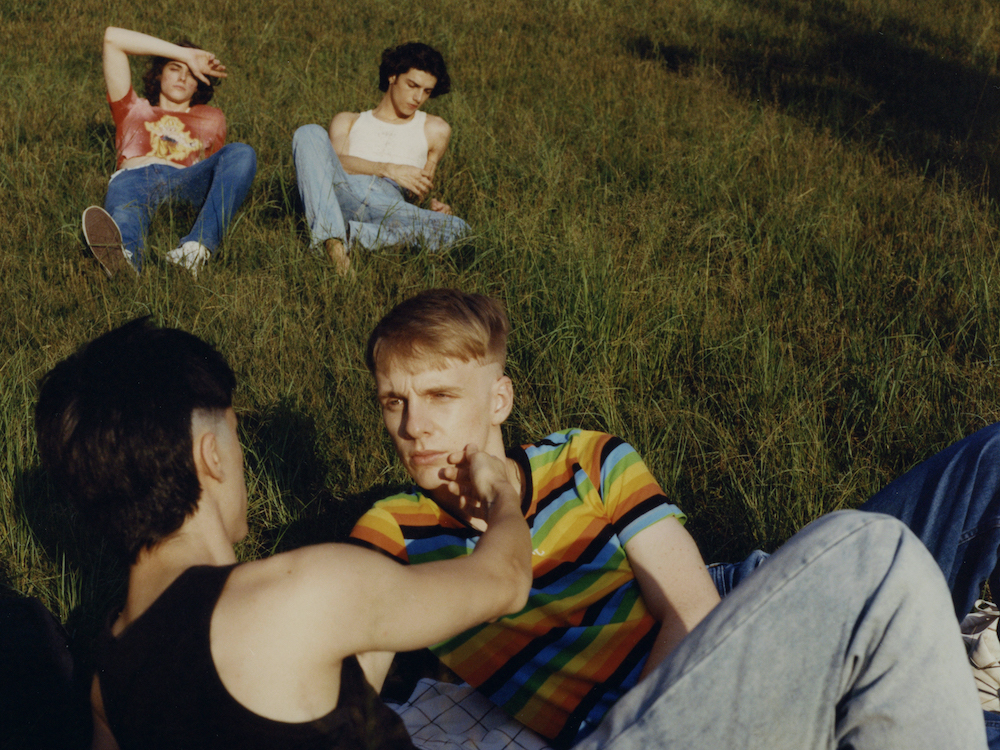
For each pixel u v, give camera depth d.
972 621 2.34
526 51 10.27
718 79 9.30
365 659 1.59
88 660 2.35
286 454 3.20
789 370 3.68
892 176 6.43
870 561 1.30
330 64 9.37
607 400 3.37
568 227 4.87
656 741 1.35
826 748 1.35
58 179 5.68
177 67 5.76
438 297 1.85
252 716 1.17
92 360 1.36
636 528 1.85
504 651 1.83
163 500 1.31
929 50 11.11
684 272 4.58
